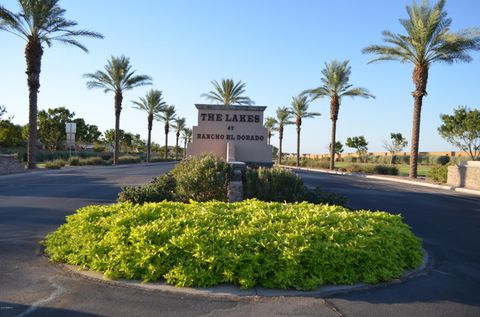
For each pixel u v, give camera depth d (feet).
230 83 160.97
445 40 90.12
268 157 51.42
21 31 98.07
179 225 19.47
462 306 16.05
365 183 85.15
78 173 99.91
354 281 17.83
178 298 16.11
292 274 16.93
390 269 18.89
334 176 111.04
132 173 101.24
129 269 17.79
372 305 15.87
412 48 96.43
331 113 149.89
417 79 98.07
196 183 34.14
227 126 51.49
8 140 153.89
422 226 35.58
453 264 22.63
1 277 18.54
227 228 19.60
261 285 17.12
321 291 16.88
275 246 17.79
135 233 18.33
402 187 78.07
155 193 34.53
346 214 21.68
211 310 15.11
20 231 29.07
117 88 152.87
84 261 19.58
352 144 267.18
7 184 67.82
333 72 145.38
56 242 22.52
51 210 39.11
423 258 22.72
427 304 16.15
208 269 17.13
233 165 38.52
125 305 15.47
